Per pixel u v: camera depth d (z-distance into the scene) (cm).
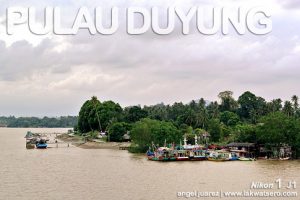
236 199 9275
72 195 9688
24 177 12281
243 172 13488
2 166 14888
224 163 16325
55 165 15225
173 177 12369
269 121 18525
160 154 17288
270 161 17138
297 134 18188
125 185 10975
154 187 10688
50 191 10150
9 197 9488
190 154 17650
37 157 18262
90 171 13612
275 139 18275
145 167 14775
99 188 10544
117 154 19750
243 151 18412
